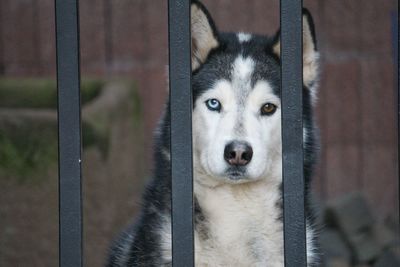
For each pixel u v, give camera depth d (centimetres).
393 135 988
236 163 489
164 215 518
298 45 341
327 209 862
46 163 770
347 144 988
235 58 525
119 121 880
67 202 342
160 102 996
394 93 980
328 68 986
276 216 524
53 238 766
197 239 515
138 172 926
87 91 934
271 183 523
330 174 986
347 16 987
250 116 508
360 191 956
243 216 520
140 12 1000
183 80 342
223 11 987
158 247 510
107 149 830
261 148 499
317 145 552
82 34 998
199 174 522
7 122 773
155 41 999
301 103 344
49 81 927
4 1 999
